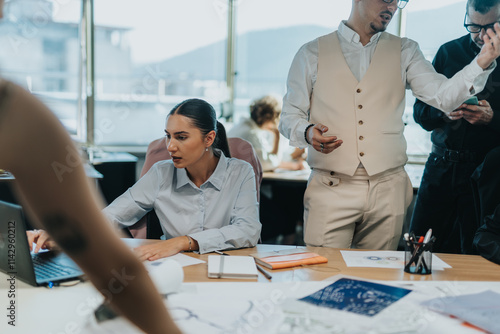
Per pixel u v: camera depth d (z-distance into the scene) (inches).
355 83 77.7
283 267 54.6
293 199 143.7
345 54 78.8
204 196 71.4
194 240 61.3
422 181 94.6
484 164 76.2
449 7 164.9
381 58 77.7
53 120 15.8
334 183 79.9
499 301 44.3
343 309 41.6
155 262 55.0
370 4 74.4
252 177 73.2
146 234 76.7
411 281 50.2
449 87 73.3
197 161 69.9
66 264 51.8
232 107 198.1
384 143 78.0
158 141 82.7
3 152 15.0
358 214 79.5
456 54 89.6
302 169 152.4
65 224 16.4
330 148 71.1
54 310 41.1
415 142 166.1
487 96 86.2
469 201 88.7
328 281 49.0
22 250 46.6
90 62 182.9
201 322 38.4
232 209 71.3
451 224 93.1
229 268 51.7
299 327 37.8
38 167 15.5
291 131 76.6
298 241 151.2
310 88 81.0
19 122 15.1
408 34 170.4
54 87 176.4
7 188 101.7
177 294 44.5
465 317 40.2
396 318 39.8
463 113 79.8
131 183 157.5
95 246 17.1
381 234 81.4
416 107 93.8
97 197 17.3
